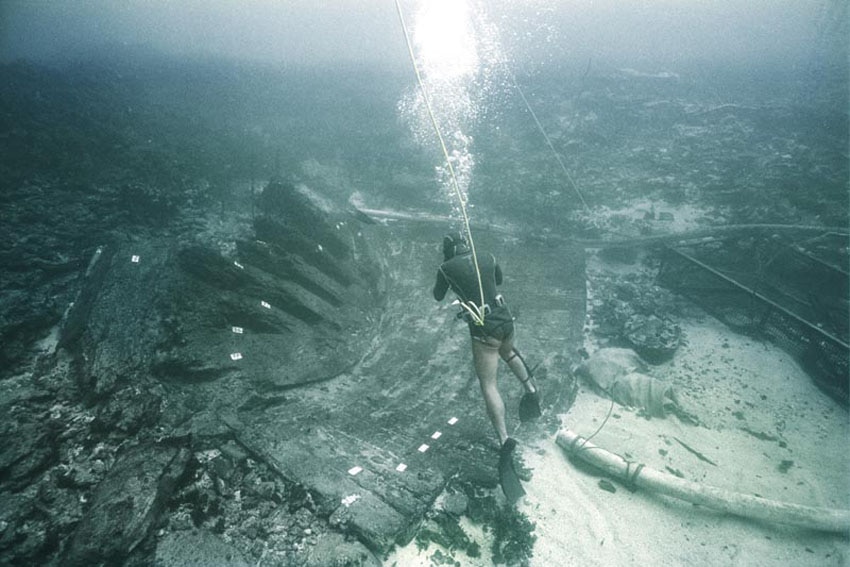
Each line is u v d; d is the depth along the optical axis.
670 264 7.35
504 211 9.65
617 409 4.64
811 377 5.25
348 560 2.87
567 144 13.18
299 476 3.48
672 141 13.45
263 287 5.28
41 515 3.03
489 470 3.73
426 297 6.46
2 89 12.23
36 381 4.25
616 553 3.17
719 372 5.29
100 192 8.38
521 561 3.07
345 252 6.55
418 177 10.88
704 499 3.48
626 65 18.80
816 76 16.36
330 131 13.70
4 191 7.71
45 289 5.73
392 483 3.52
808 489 3.74
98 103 13.08
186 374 4.36
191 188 9.01
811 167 10.97
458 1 15.76
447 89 16.14
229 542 2.99
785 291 6.81
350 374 5.00
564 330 5.85
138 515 2.90
